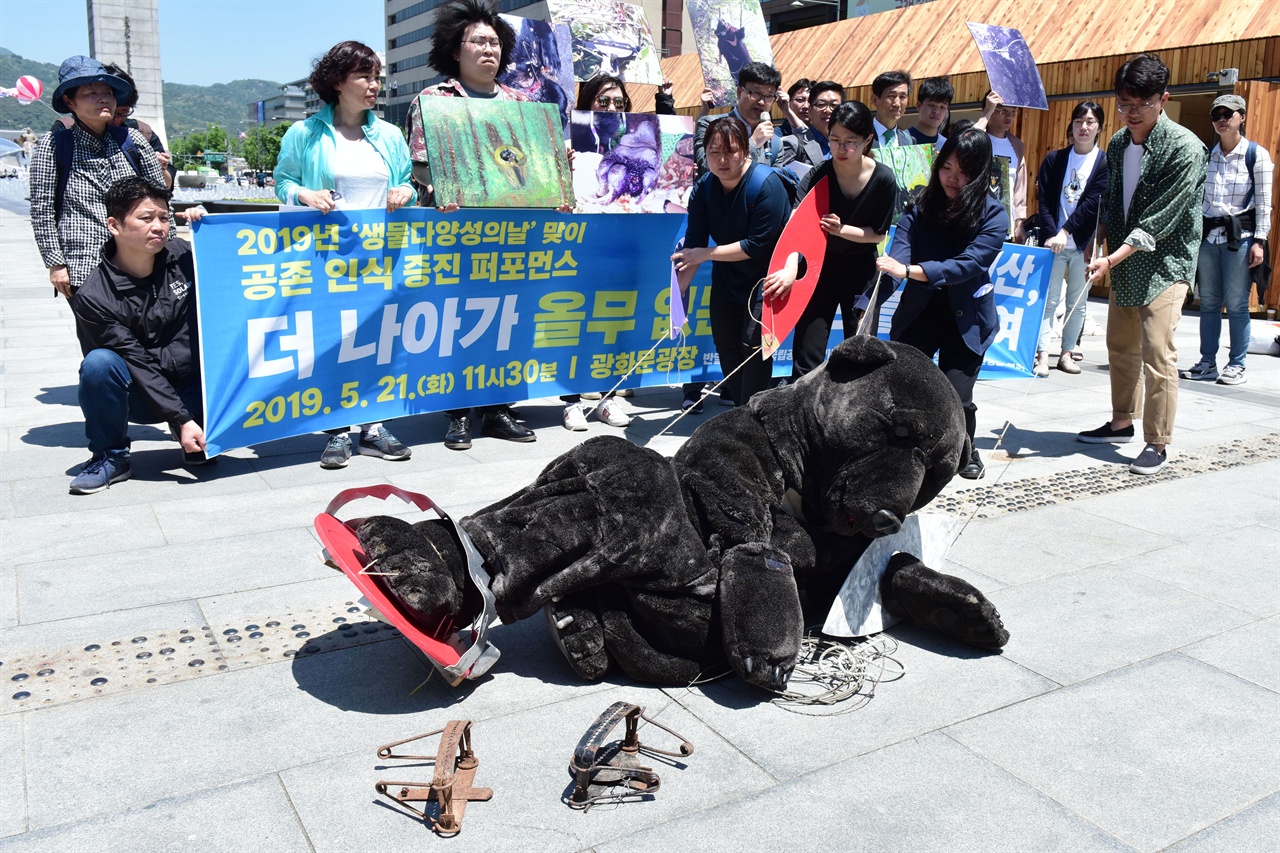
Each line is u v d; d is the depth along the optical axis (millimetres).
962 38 14133
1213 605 3854
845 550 3447
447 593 2854
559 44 6594
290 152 5605
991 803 2561
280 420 5363
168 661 3217
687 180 6691
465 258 5824
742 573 2951
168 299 5039
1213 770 2746
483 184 5668
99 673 3125
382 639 3422
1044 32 13289
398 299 5641
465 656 2846
